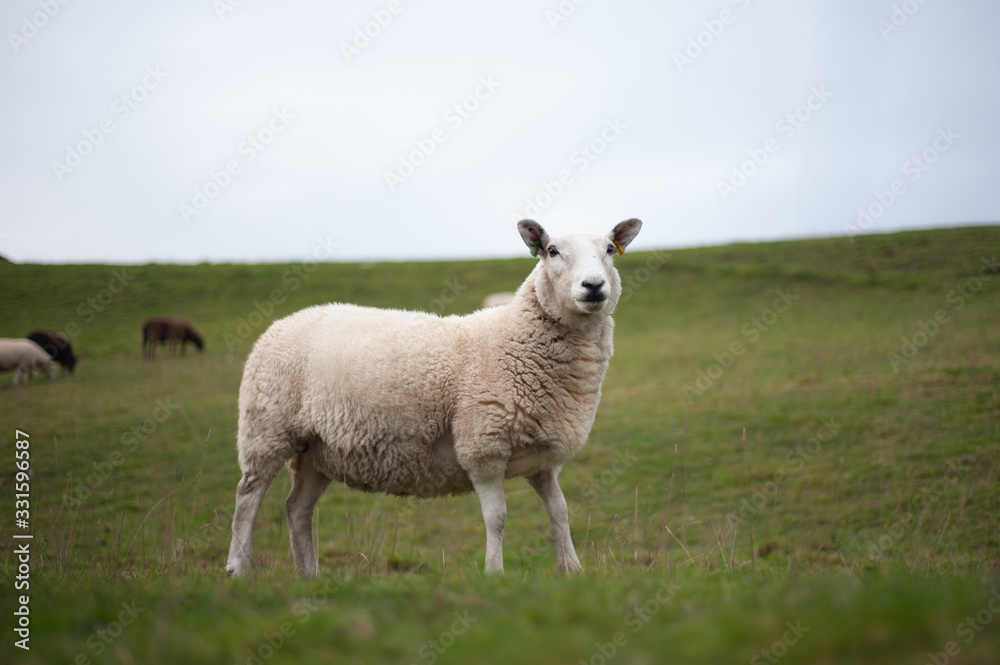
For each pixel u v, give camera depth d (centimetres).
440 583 454
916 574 582
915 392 1850
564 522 690
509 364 662
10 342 2434
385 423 664
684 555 895
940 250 4000
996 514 1144
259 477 700
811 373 2194
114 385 2406
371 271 4541
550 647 304
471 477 668
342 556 1010
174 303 4022
